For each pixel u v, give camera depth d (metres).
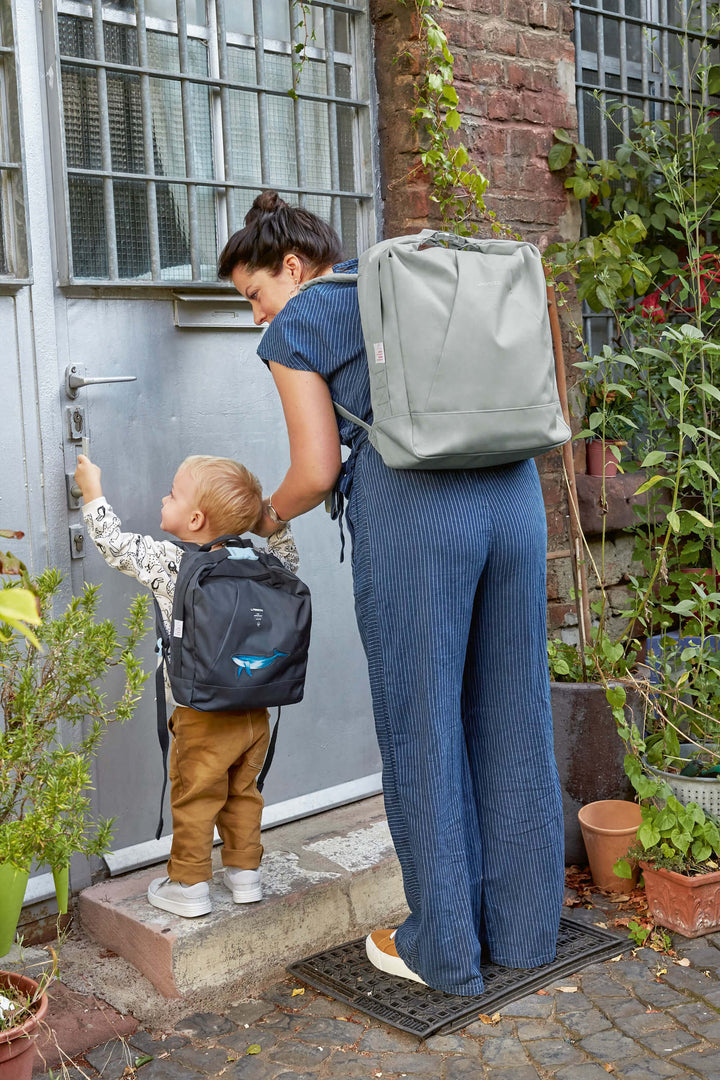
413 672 2.32
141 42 2.87
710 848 2.78
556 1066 2.19
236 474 2.53
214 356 3.03
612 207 4.21
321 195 3.38
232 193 3.14
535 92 3.79
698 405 4.25
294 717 3.25
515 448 2.22
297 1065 2.23
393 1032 2.33
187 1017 2.44
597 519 3.96
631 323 4.08
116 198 2.85
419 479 2.27
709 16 4.69
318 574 3.31
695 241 4.51
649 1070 2.16
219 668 2.36
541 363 2.26
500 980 2.50
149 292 2.88
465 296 2.18
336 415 2.40
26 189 2.61
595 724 3.14
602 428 3.86
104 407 2.80
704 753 3.18
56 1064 2.23
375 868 2.83
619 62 4.44
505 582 2.40
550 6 3.83
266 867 2.83
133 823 2.88
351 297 2.32
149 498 2.90
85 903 2.71
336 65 3.41
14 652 2.27
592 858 3.04
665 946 2.65
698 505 4.27
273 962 2.60
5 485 2.61
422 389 2.14
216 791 2.52
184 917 2.53
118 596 2.83
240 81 3.16
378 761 3.49
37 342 2.65
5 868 1.99
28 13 2.61
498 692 2.47
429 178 3.45
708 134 4.35
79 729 2.73
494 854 2.53
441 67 3.36
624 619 4.23
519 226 3.78
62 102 2.68
